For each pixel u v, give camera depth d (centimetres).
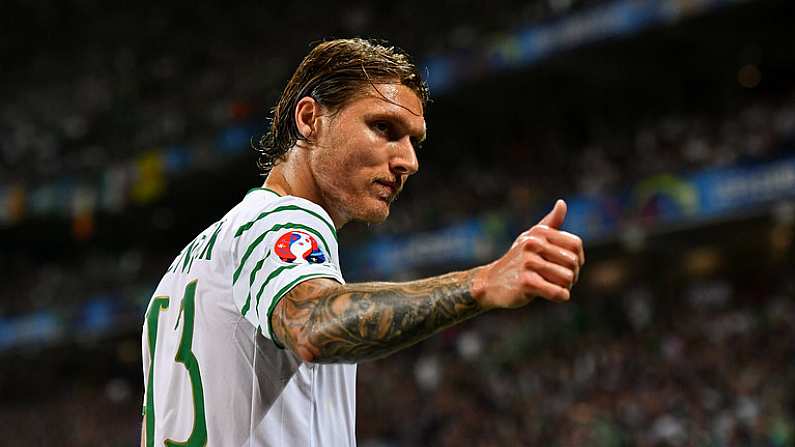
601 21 2906
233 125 3841
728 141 2675
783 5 2670
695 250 3003
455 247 3119
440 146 3834
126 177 4181
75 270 4553
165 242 4850
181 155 4003
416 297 229
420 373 2839
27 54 4984
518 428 2423
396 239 3278
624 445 2150
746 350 2319
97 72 4681
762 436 1981
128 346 4300
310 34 3981
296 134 296
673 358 2405
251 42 4228
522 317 2975
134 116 4322
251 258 252
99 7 4838
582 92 3388
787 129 2514
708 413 2117
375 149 287
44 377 4491
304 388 272
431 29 3494
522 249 221
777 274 2777
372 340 227
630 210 2745
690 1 2708
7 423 4184
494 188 3266
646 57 3084
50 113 4697
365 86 288
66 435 3881
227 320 266
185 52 4428
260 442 262
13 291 4684
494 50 3184
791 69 3169
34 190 4472
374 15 3809
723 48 3034
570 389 2491
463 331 3052
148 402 291
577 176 3020
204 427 267
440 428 2559
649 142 2958
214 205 4416
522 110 3547
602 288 3222
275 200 265
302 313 234
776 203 2439
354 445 293
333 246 258
